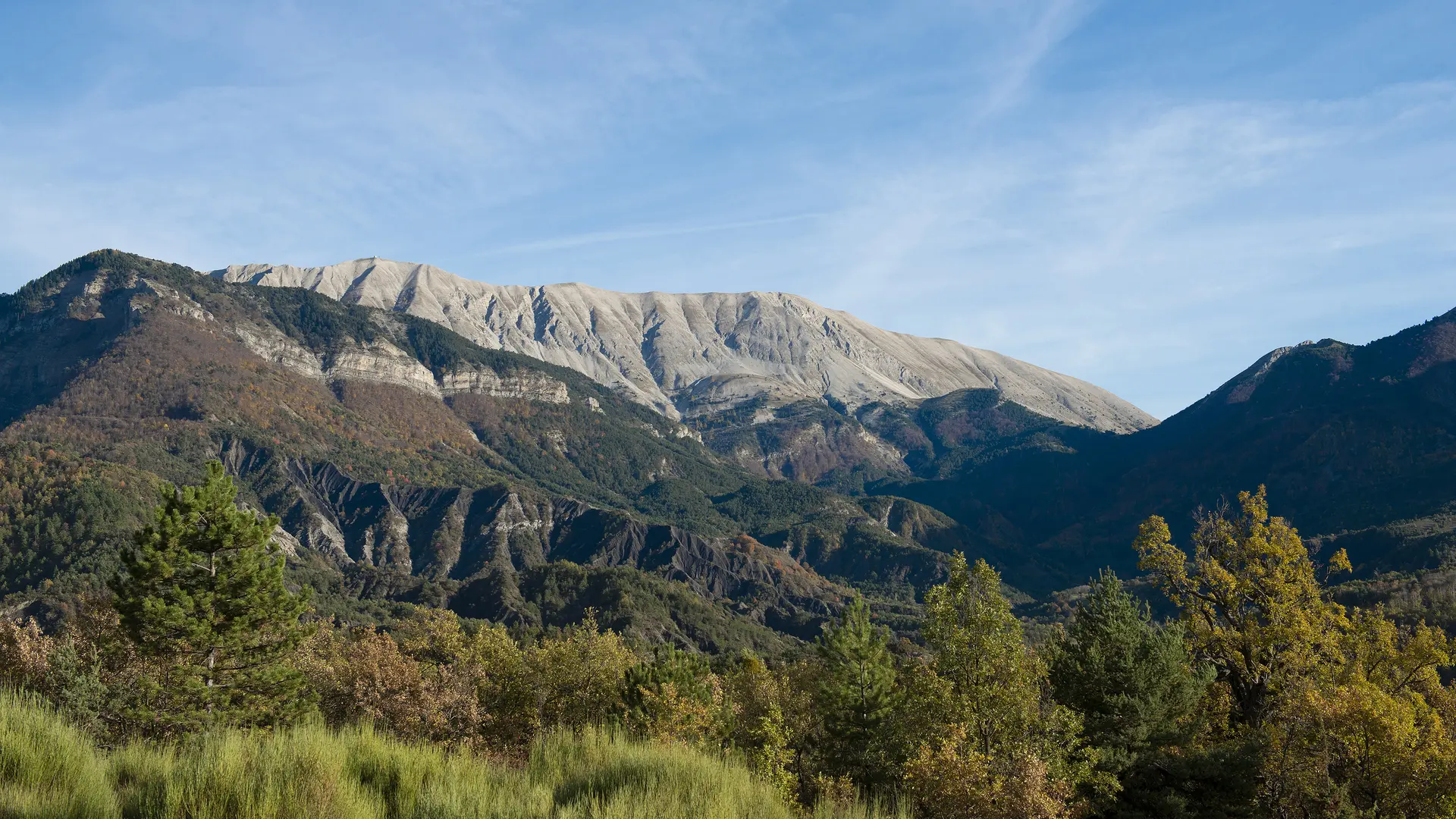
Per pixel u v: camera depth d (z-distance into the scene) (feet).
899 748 107.65
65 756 35.45
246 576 126.62
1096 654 124.36
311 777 36.09
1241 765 105.50
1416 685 119.96
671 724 118.11
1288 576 121.60
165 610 115.75
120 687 107.45
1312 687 107.14
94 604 130.31
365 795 36.68
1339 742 102.42
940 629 100.01
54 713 40.98
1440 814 91.56
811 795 112.27
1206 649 131.44
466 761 45.21
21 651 107.55
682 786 41.98
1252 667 125.49
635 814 36.60
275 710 121.39
